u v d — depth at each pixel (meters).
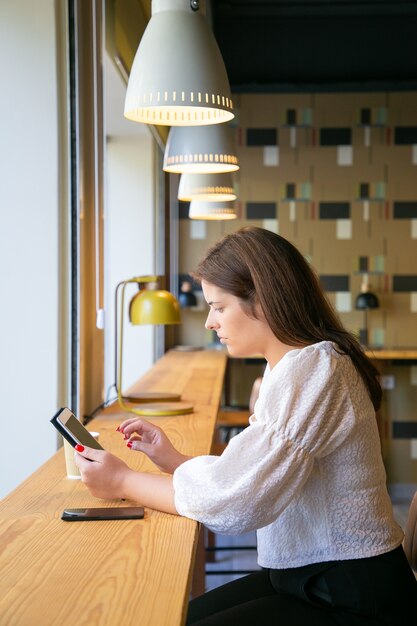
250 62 6.89
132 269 6.04
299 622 1.52
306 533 1.55
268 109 6.85
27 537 1.51
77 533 1.53
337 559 1.52
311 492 1.54
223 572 4.10
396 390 6.82
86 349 3.00
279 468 1.47
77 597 1.21
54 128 2.73
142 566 1.34
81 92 2.88
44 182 2.74
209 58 2.26
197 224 6.97
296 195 6.87
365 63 6.86
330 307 1.67
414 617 1.53
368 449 1.55
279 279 1.60
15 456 2.79
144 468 2.10
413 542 1.94
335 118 6.83
